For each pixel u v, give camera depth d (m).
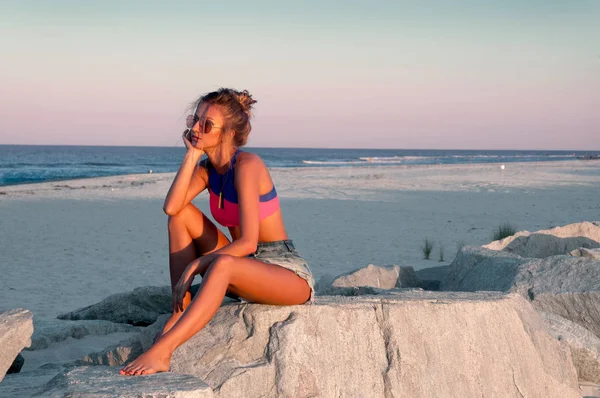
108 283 9.60
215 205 3.20
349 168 48.38
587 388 4.00
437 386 3.18
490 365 3.40
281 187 28.33
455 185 29.69
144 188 26.98
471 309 3.48
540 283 4.89
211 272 2.75
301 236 14.33
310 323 3.02
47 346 5.24
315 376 2.91
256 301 3.02
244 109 3.17
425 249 11.74
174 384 2.35
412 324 3.26
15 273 10.23
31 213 18.23
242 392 2.74
